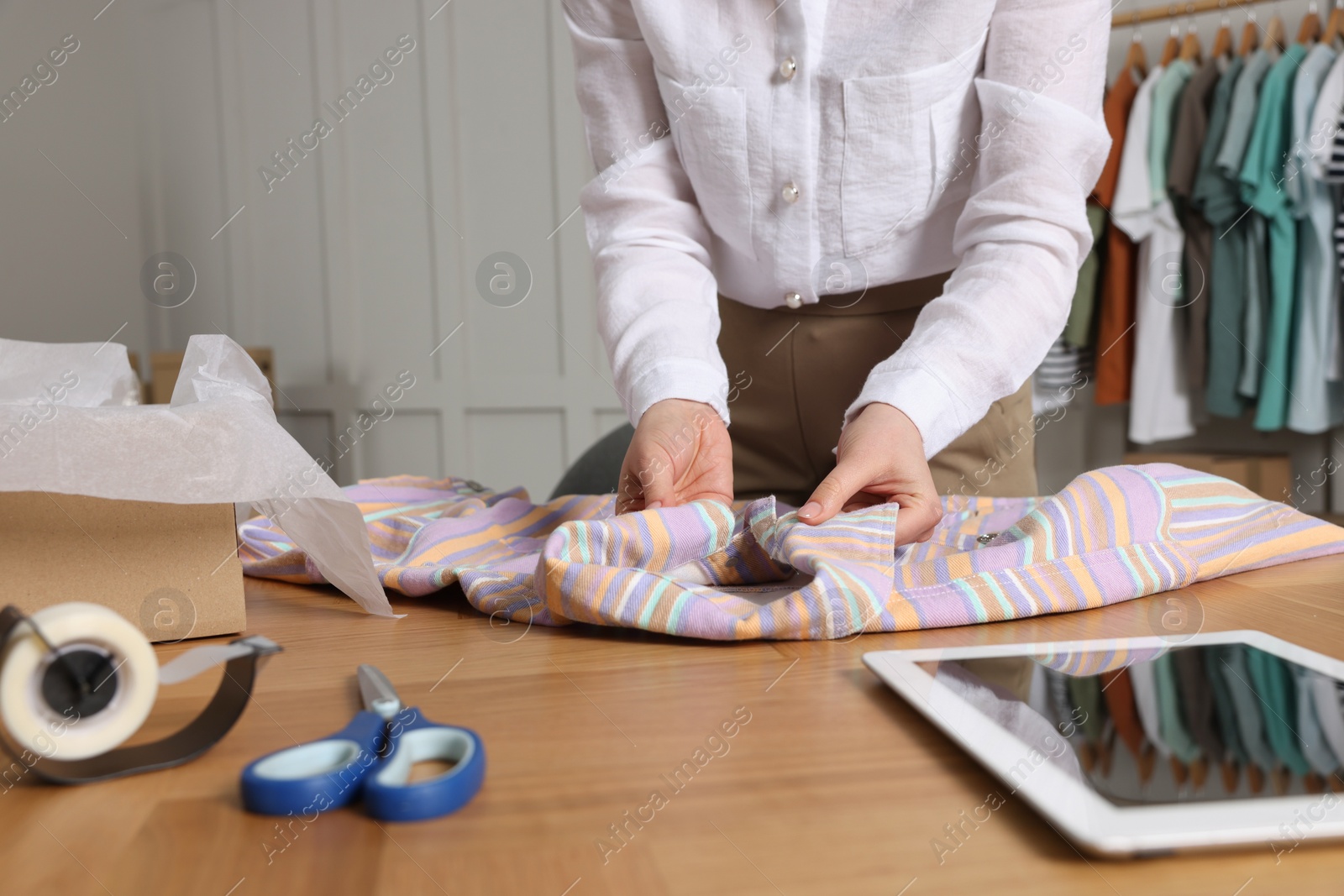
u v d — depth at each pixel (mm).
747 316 941
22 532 452
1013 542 540
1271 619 479
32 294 3107
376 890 220
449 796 261
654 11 802
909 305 875
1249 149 2473
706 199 859
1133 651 396
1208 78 2602
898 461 602
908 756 300
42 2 3020
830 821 252
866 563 506
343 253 3090
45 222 3092
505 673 415
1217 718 305
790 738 320
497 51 2951
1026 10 732
